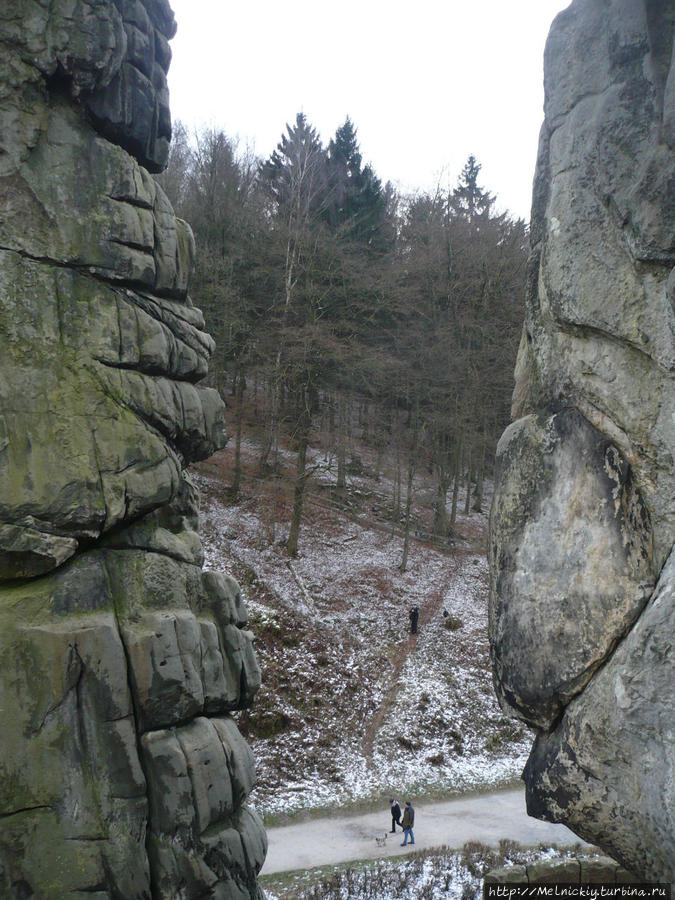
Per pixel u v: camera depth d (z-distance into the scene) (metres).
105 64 6.68
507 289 35.00
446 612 25.84
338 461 33.38
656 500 4.55
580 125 5.20
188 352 8.02
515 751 20.25
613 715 4.40
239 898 6.93
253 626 21.47
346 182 37.62
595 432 4.98
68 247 6.68
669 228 4.43
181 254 8.27
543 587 5.06
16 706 5.95
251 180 39.00
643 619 4.34
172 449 7.82
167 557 7.38
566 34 5.46
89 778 6.12
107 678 6.30
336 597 25.69
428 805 17.16
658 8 4.70
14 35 6.34
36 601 6.23
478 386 31.44
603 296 4.88
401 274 32.34
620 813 4.36
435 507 32.00
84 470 6.53
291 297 28.48
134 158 7.48
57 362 6.53
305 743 18.69
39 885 5.84
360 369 28.39
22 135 6.42
